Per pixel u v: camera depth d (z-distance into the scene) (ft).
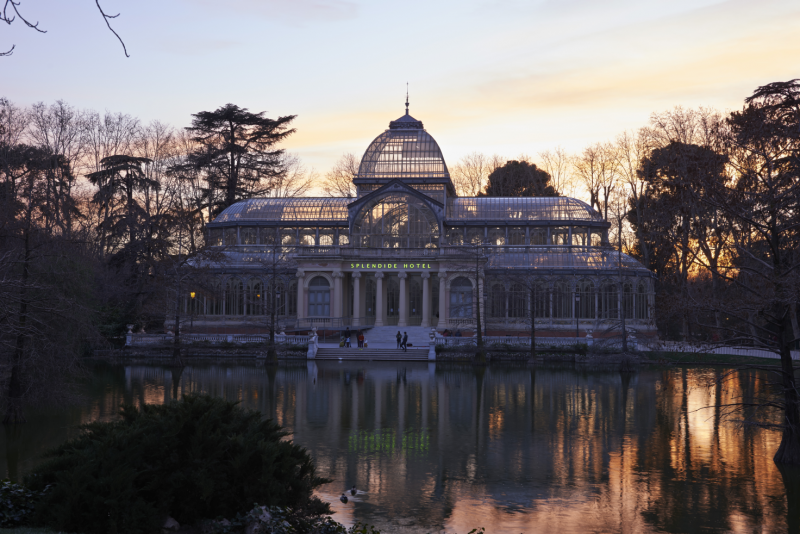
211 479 67.77
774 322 114.83
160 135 397.19
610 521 89.97
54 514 63.87
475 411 161.07
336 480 106.32
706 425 149.07
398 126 383.24
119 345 289.12
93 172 352.28
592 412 161.89
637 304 331.16
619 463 118.01
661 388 199.82
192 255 311.27
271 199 383.86
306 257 333.42
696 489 103.91
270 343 259.80
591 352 261.65
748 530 87.35
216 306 337.93
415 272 339.98
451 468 113.50
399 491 101.30
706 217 128.57
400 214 347.97
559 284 333.42
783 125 110.42
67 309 145.18
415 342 307.78
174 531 67.41
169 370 235.81
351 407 163.73
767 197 110.83
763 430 143.02
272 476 70.59
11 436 134.10
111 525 63.36
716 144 128.26
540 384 206.69
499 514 92.07
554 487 104.22
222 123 452.35
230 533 66.13
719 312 118.62
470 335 325.42
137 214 333.62
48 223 257.96
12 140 286.87
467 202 378.73
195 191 444.55
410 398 177.58
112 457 67.10
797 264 106.73
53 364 145.59
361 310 349.41
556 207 369.50
